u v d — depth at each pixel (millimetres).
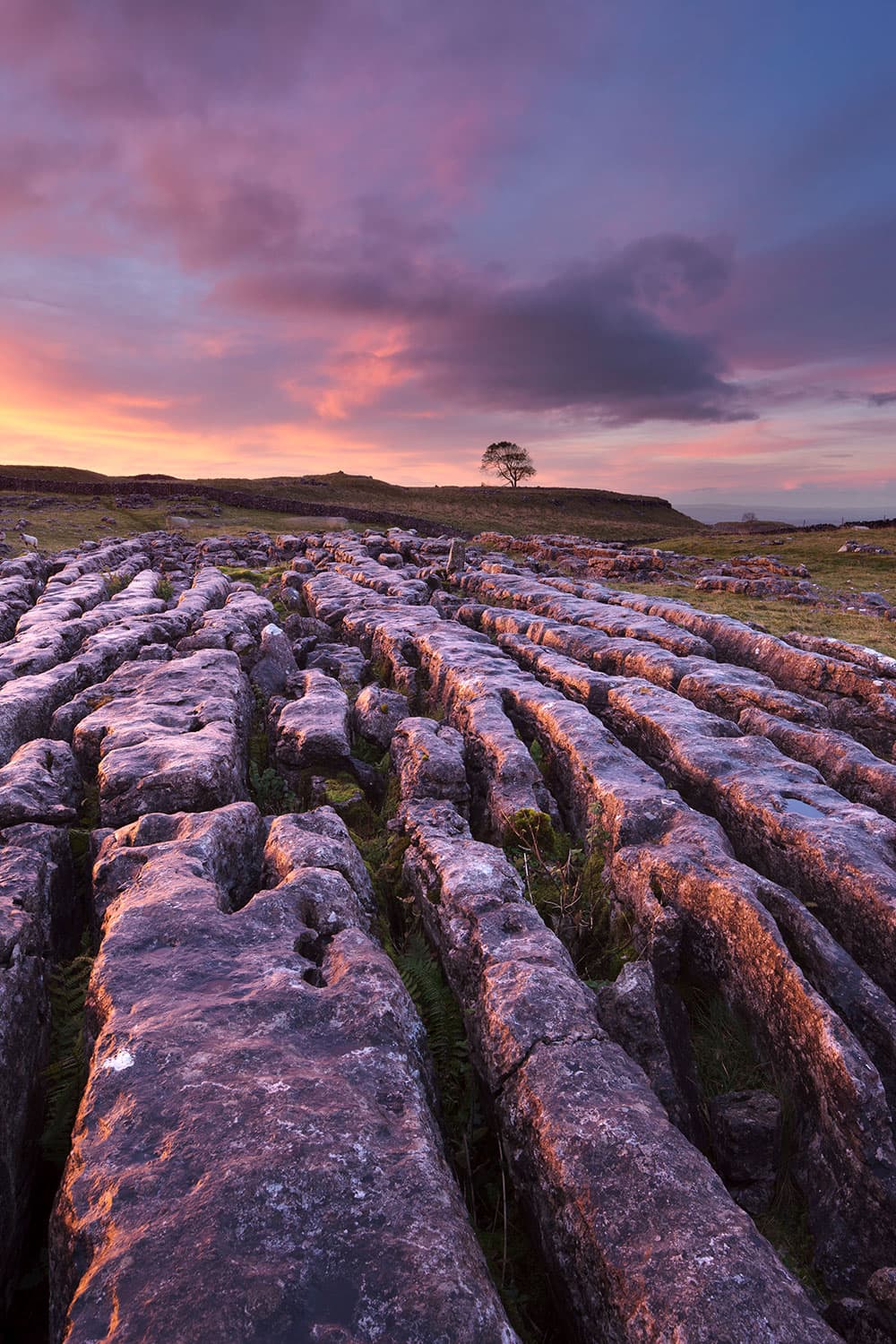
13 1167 5090
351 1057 4633
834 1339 3465
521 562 40594
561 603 23312
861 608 30031
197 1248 3316
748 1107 6004
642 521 128125
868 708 14992
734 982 7148
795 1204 5719
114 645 16750
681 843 8508
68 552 43281
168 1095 4191
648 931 7910
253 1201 3539
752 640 18000
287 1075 4371
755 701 13750
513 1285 4730
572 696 14914
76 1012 6586
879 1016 6387
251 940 5887
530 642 18438
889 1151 5316
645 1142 4527
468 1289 3289
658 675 15789
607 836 9430
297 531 63844
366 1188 3680
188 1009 4914
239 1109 4082
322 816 8742
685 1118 5957
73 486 82438
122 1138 3939
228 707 12328
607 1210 4188
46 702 13508
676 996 7039
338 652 19062
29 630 19062
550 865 9656
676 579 37062
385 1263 3334
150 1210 3518
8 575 32750
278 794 11898
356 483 117312
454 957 7055
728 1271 3701
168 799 9039
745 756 11031
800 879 8414
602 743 11336
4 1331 4609
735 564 42969
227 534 59188
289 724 12547
